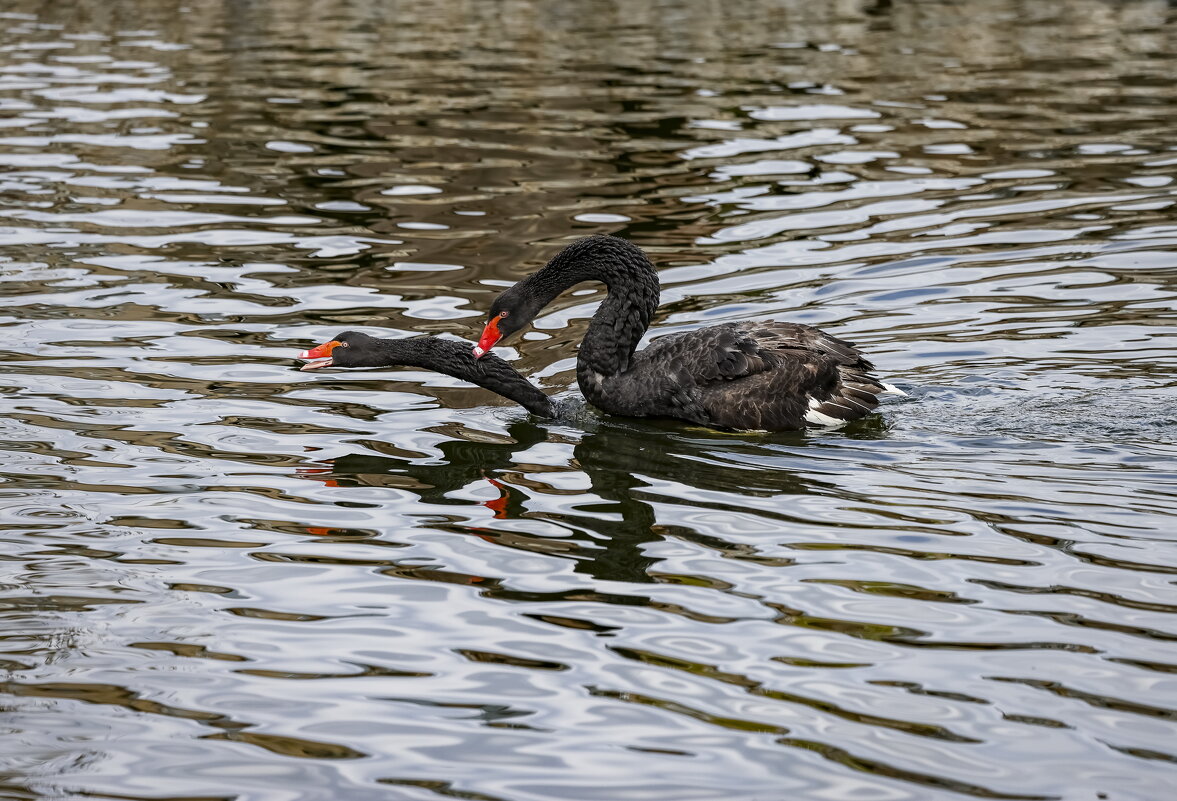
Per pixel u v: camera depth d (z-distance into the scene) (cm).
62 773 589
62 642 703
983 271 1377
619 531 847
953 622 710
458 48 2516
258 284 1367
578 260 1106
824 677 660
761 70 2302
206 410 1065
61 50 2509
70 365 1146
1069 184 1669
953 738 605
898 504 874
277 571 790
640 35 2583
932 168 1756
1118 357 1145
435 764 595
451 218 1593
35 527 844
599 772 586
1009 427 1010
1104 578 754
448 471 961
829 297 1321
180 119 2023
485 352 1095
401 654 692
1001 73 2258
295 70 2345
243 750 608
